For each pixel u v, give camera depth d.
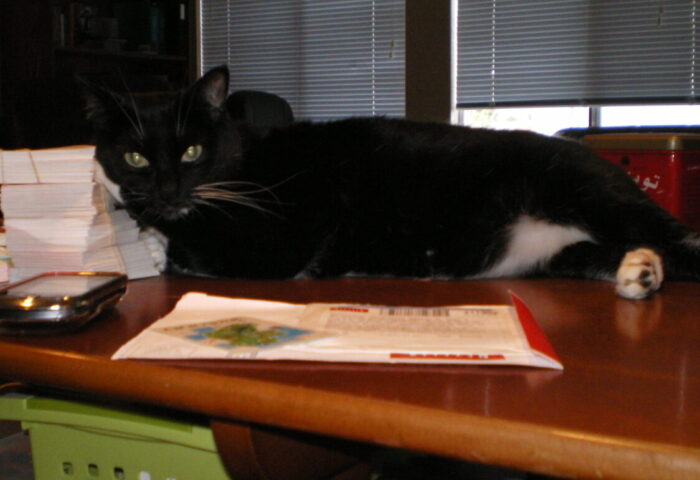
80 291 0.79
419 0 4.09
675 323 0.80
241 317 0.77
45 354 0.68
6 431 1.52
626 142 1.83
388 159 1.31
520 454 0.47
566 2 3.79
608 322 0.80
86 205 1.01
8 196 1.03
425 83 4.14
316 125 1.41
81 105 2.44
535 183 1.27
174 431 0.80
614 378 0.59
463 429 0.49
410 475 1.05
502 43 3.96
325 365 0.62
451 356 0.62
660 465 0.44
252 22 4.85
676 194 1.75
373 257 1.32
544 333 0.74
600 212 1.23
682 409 0.51
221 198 1.28
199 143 1.33
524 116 4.05
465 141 1.32
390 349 0.64
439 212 1.29
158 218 1.30
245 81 4.94
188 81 4.38
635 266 0.96
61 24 3.50
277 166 1.32
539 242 1.29
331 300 0.96
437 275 1.32
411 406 0.52
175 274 1.27
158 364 0.62
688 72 3.55
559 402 0.53
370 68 4.48
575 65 3.81
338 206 1.30
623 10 3.66
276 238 1.26
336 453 0.72
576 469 0.46
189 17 4.48
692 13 3.50
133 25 4.08
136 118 1.32
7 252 1.05
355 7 4.47
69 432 0.91
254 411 0.57
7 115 2.70
